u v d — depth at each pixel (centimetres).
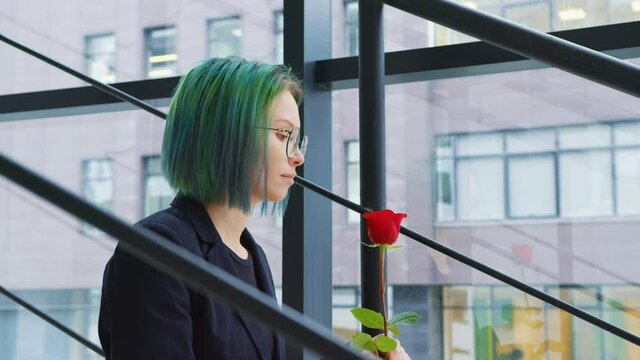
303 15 221
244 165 102
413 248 266
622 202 243
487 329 259
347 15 256
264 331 104
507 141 255
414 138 265
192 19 289
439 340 264
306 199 218
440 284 263
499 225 256
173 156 105
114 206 311
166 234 100
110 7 298
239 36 282
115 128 311
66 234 329
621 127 243
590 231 246
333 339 47
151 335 92
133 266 93
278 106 105
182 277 47
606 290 246
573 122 247
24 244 333
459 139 260
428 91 263
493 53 207
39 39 304
